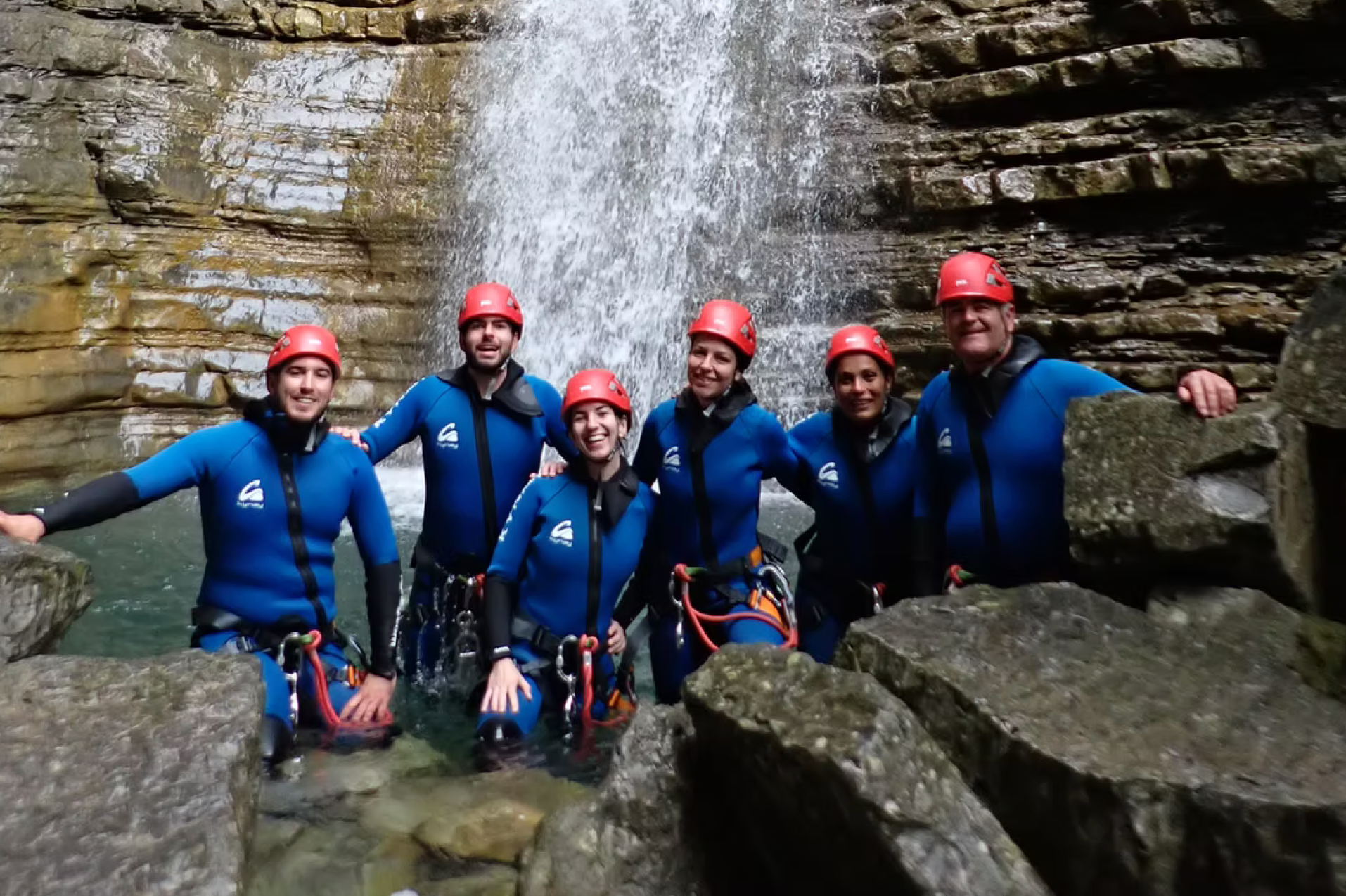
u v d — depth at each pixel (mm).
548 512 4441
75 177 10984
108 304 10875
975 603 3291
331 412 11664
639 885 2850
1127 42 9859
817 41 11852
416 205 12477
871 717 2584
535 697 4316
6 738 2818
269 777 3699
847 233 11242
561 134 12992
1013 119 10539
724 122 12203
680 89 12578
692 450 4711
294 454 4227
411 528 7945
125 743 2814
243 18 12734
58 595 3660
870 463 4762
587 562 4414
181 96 11945
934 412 4398
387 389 12000
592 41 13125
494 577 4441
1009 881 2414
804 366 10844
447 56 13219
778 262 11469
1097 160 9750
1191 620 3264
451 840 3268
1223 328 8930
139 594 6145
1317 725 2701
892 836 2408
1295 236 9031
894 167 11016
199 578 6516
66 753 2766
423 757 3986
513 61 13180
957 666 2947
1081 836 2504
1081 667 2977
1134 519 3430
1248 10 9203
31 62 10977
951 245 10477
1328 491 3686
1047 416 4117
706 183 12125
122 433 10742
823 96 11625
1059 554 4152
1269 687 2889
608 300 12359
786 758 2600
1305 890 2258
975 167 10523
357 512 4426
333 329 11859
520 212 12789
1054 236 9992
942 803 2494
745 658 2951
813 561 5047
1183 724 2713
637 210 12469
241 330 11422
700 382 4648
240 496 4168
